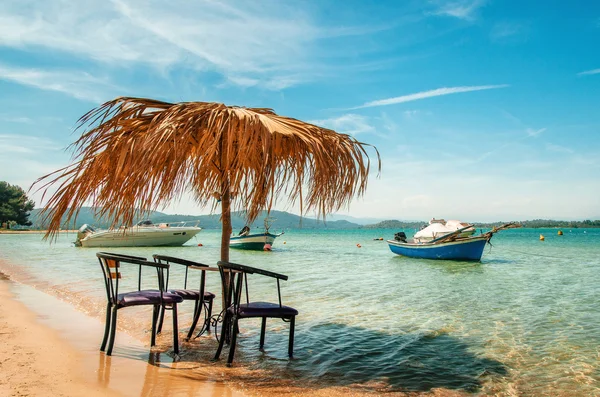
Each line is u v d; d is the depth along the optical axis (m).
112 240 30.38
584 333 5.87
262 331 4.87
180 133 3.71
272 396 3.45
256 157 4.05
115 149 4.04
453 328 6.17
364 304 8.12
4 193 79.81
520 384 3.95
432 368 4.36
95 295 8.70
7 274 12.89
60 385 3.43
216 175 4.85
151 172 3.83
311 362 4.43
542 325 6.39
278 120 4.10
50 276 12.29
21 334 5.12
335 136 4.35
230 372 3.99
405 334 5.77
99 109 4.01
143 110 4.15
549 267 16.91
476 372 4.25
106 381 3.59
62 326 5.71
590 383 3.98
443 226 23.27
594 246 35.19
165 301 4.41
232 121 3.71
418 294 9.45
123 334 5.34
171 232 31.92
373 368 4.32
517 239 55.88
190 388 3.51
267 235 29.28
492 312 7.38
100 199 4.08
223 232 4.81
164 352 4.54
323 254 26.33
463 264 18.48
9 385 3.37
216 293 9.22
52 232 4.08
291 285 10.90
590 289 10.38
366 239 59.34
